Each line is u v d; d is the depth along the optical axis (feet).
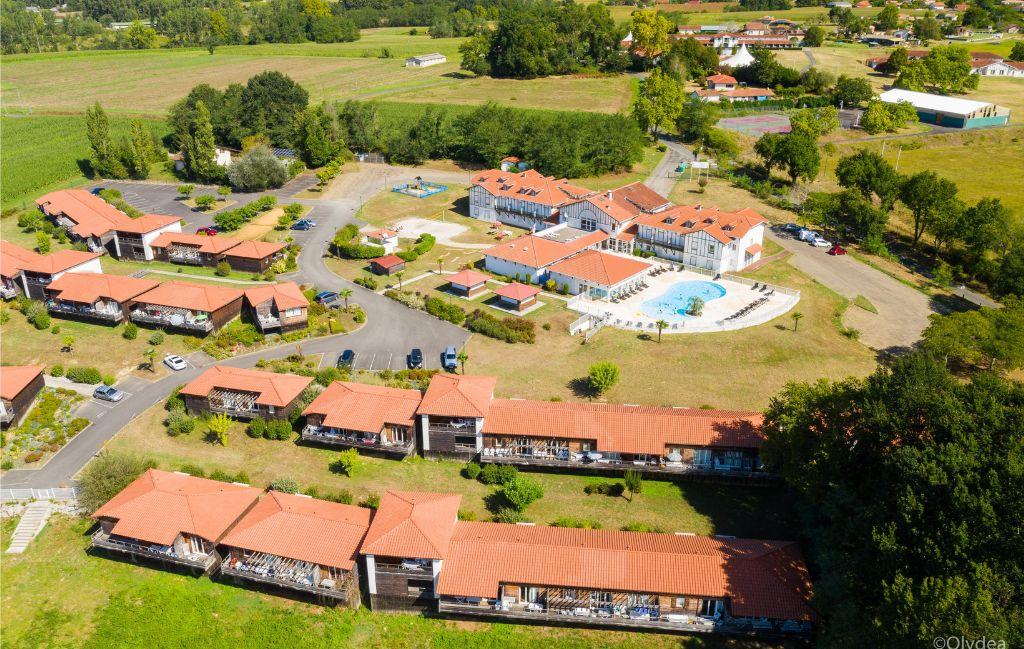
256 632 208.74
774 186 591.78
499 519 244.63
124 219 470.80
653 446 260.83
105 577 228.22
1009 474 178.09
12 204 541.75
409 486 261.65
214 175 588.91
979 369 342.44
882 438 212.84
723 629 201.67
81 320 374.84
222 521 227.61
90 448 283.38
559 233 467.11
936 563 173.47
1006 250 431.84
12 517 252.62
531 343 353.31
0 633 209.15
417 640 207.10
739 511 249.55
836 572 191.31
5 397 292.81
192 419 292.81
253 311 371.76
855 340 363.35
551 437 265.95
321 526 222.48
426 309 388.16
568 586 205.46
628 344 350.84
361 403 278.05
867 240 472.44
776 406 251.60
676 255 449.89
